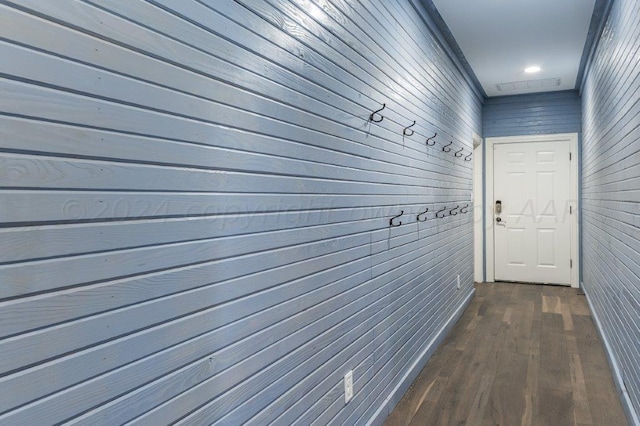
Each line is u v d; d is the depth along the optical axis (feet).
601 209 11.39
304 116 5.06
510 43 11.89
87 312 2.70
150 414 3.12
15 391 2.32
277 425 4.57
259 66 4.28
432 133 10.46
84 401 2.68
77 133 2.62
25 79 2.36
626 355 7.95
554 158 17.66
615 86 9.04
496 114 18.44
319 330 5.44
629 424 7.14
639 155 6.82
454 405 7.89
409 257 8.84
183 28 3.38
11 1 2.30
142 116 3.04
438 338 10.94
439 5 9.62
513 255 18.49
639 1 6.71
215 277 3.74
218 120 3.74
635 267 7.20
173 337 3.32
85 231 2.68
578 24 10.69
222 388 3.81
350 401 6.24
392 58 7.89
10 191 2.31
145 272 3.08
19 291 2.35
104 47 2.78
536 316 13.50
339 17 5.92
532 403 7.91
